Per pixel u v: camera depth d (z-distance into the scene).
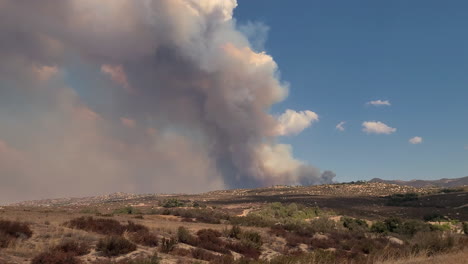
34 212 46.91
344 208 131.50
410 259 15.57
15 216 32.84
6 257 14.76
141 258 17.70
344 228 61.03
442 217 99.62
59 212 53.94
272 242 33.09
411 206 144.62
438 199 159.38
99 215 48.50
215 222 54.09
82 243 19.53
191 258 20.59
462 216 103.25
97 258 17.66
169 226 34.41
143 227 29.23
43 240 20.17
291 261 17.48
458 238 24.17
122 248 19.59
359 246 34.31
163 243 22.52
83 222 27.73
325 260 18.64
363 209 131.88
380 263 15.76
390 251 19.97
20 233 20.36
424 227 59.78
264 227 46.56
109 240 19.42
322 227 52.56
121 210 77.00
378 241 38.50
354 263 18.44
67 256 15.89
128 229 27.81
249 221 53.84
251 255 26.67
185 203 136.62
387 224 61.78
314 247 33.50
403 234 56.50
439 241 22.00
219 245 27.12
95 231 26.28
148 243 23.02
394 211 125.56
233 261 18.94
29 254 16.08
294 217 86.31
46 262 14.84
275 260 17.88
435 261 13.58
